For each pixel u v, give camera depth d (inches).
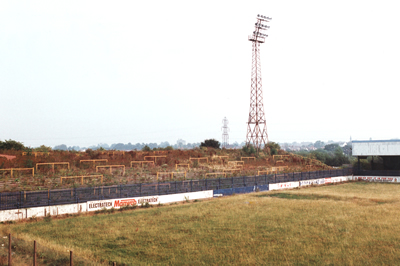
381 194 1939.0
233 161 3102.9
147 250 864.3
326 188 2310.5
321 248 861.8
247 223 1159.0
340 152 4704.7
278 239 953.5
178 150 3230.8
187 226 1121.4
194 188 1806.1
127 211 1417.3
